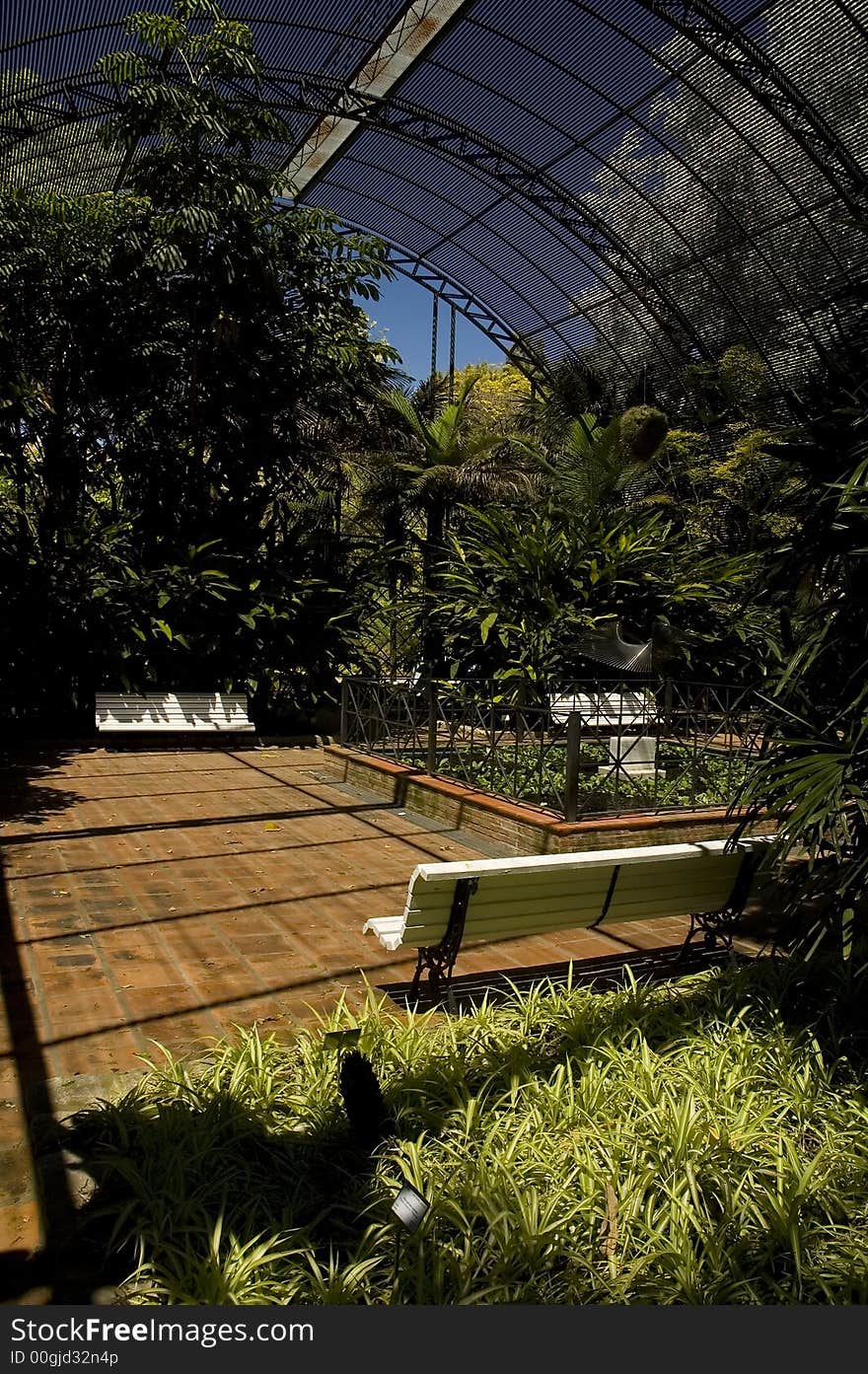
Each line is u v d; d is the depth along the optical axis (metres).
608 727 8.72
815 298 14.48
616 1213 2.47
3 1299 2.19
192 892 5.58
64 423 12.96
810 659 3.64
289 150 18.00
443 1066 3.14
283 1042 3.62
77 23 12.48
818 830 3.51
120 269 11.91
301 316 13.30
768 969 4.14
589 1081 3.03
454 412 17.64
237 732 11.73
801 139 12.41
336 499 16.53
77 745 10.97
